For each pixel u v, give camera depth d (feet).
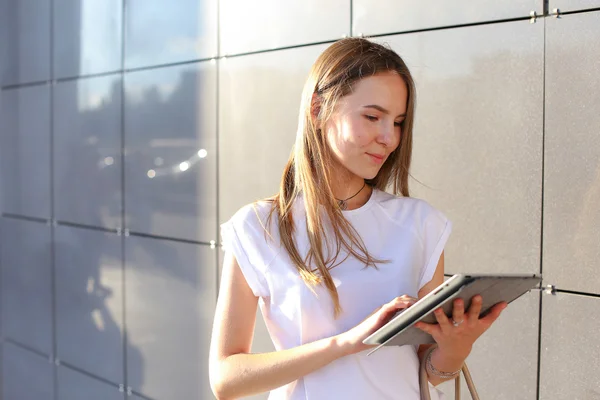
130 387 11.18
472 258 6.94
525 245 6.57
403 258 5.04
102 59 11.44
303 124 5.13
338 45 5.12
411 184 7.39
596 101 6.07
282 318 5.01
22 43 13.34
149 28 10.53
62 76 12.35
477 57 6.84
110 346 11.56
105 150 11.47
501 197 6.72
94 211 11.76
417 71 7.31
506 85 6.64
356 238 5.04
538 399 6.54
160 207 10.46
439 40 7.13
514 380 6.68
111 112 11.32
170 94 10.21
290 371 4.71
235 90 9.25
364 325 4.55
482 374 6.90
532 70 6.47
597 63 6.05
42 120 12.91
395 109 4.93
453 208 7.07
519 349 6.64
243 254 5.08
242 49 9.14
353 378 4.86
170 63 10.19
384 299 4.96
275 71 8.73
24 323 13.67
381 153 4.94
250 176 9.11
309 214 5.00
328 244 5.03
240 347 5.07
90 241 11.89
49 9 12.58
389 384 4.90
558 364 6.40
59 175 12.53
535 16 6.44
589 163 6.12
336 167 5.17
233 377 4.87
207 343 9.81
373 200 5.19
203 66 9.68
